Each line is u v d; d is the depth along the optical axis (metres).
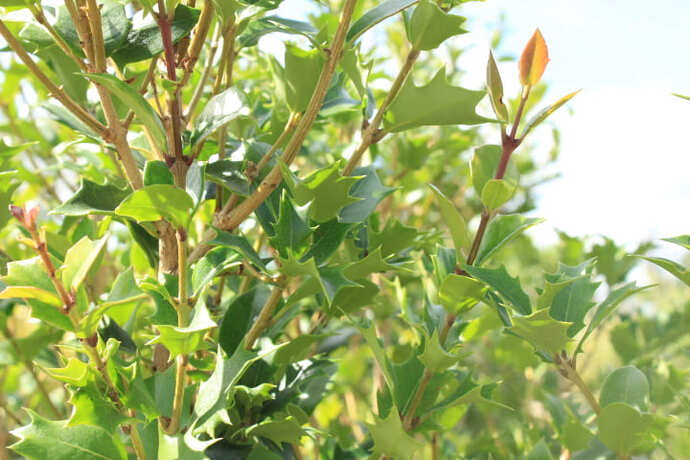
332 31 0.97
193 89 0.89
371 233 0.82
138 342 0.87
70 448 0.66
